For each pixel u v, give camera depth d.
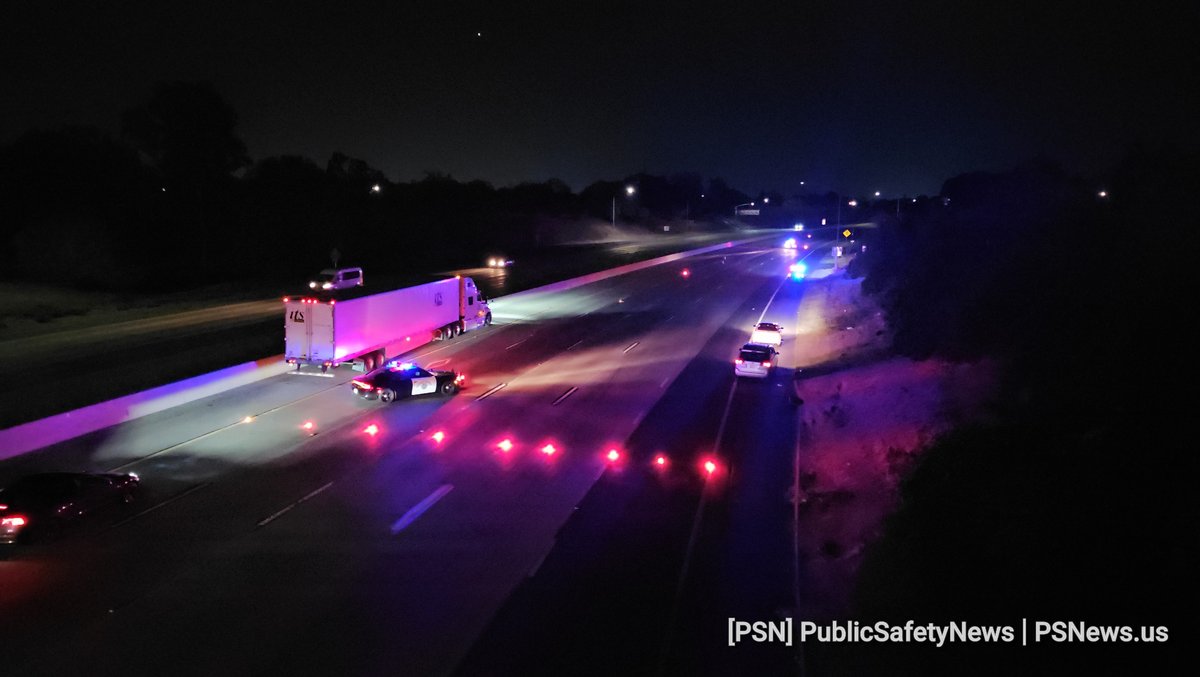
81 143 84.81
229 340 39.03
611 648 12.16
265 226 93.19
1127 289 22.17
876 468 19.98
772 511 18.22
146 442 23.61
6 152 81.06
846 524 17.08
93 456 22.17
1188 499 11.63
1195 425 13.47
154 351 36.31
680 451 22.88
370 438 24.12
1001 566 12.16
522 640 12.38
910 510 15.17
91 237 70.75
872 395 27.23
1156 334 17.77
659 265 91.12
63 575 14.77
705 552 15.84
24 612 13.34
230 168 90.94
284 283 68.19
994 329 26.75
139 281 68.19
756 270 83.62
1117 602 10.53
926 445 19.47
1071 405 16.83
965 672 10.59
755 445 23.50
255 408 27.86
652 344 41.06
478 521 17.45
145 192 86.44
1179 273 20.62
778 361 36.72
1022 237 34.44
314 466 21.44
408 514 17.91
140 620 13.06
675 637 12.50
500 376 33.38
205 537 16.58
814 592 14.09
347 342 33.03
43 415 25.48
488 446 23.28
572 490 19.53
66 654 12.03
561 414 27.02
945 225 49.53
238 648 12.20
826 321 47.22
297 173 118.88
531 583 14.38
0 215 74.00
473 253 99.19
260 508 18.30
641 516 17.80
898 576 13.41
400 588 14.18
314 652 12.06
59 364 33.19
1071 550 11.60
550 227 141.38
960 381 24.16
